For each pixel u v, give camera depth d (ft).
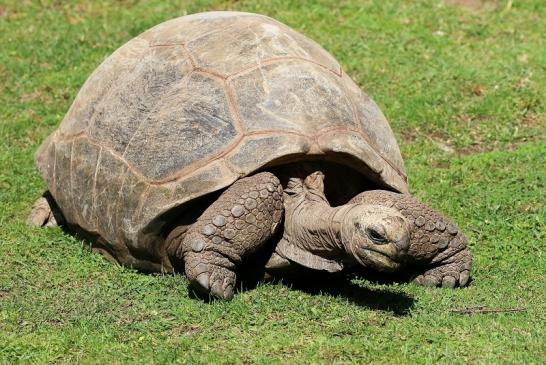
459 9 73.05
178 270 40.22
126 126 40.34
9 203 49.32
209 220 36.76
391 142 41.09
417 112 58.90
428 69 64.08
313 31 68.64
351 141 38.04
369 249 33.78
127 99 41.04
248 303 37.17
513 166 52.60
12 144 56.59
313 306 36.91
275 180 37.14
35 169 53.01
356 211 34.58
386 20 70.33
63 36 68.33
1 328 35.94
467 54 66.54
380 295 38.47
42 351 34.04
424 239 39.01
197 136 37.96
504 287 39.68
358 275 41.06
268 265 38.47
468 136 57.11
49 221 47.16
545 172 51.39
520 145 56.39
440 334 34.40
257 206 36.60
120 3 73.05
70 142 43.42
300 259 37.60
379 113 42.22
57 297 38.73
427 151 55.21
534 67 64.80
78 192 42.29
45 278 40.68
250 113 37.99
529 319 35.88
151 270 40.81
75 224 43.16
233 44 40.63
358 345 33.53
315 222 36.55
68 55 66.39
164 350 33.58
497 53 66.85
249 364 32.68
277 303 37.19
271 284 39.06
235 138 37.50
